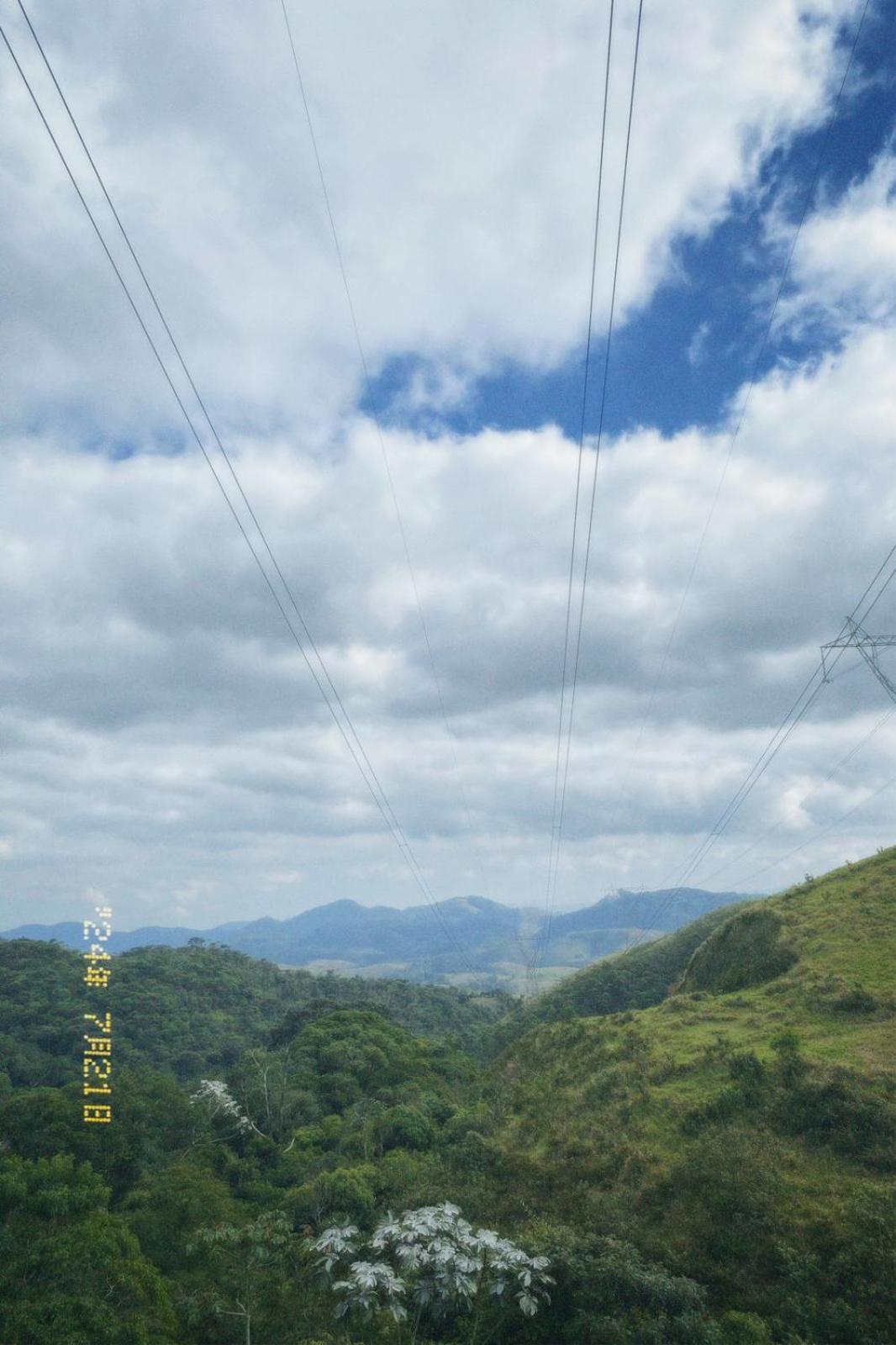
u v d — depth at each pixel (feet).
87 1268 115.55
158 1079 246.47
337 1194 164.55
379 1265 79.30
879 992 174.40
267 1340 109.40
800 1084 132.46
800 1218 99.81
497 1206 132.36
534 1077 208.33
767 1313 90.12
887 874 253.85
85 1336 100.32
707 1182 112.37
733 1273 96.78
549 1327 92.27
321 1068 328.08
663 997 429.79
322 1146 247.70
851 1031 159.84
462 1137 190.90
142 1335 104.73
